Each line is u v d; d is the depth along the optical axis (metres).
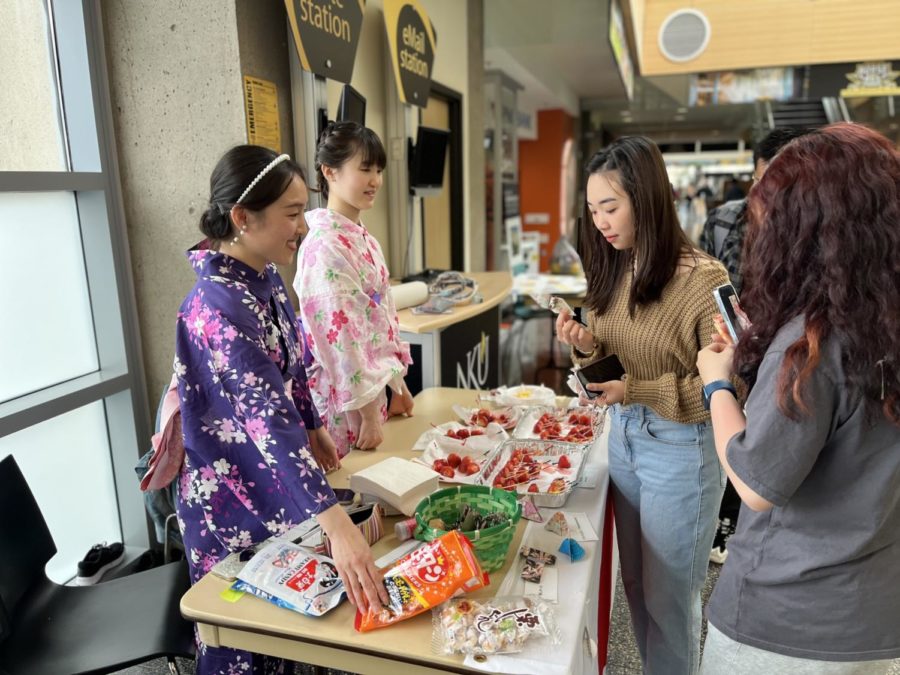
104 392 2.34
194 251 1.29
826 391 0.85
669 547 1.49
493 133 7.25
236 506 1.32
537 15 5.83
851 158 0.83
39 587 1.65
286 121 2.58
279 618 1.10
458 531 1.18
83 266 2.37
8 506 1.57
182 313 1.27
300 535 1.30
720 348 1.12
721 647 1.06
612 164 1.38
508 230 7.20
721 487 1.50
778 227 0.89
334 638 1.04
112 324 2.41
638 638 1.70
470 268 5.38
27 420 2.04
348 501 1.43
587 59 7.46
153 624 1.55
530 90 8.88
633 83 9.55
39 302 2.20
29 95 2.15
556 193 11.65
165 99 2.35
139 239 2.46
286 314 1.44
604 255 1.56
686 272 1.41
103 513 2.50
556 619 1.06
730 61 7.46
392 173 3.73
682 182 12.40
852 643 0.93
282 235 1.27
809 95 7.86
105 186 2.31
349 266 1.75
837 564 0.91
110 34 2.34
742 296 0.97
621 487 1.60
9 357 2.12
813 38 7.16
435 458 1.65
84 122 2.28
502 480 1.48
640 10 7.34
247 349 1.20
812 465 0.88
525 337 7.17
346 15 2.77
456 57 4.80
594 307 1.61
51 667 1.42
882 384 0.83
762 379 0.90
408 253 3.80
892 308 0.81
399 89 3.43
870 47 7.03
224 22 2.25
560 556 1.25
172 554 2.46
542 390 2.19
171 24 2.29
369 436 1.76
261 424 1.18
